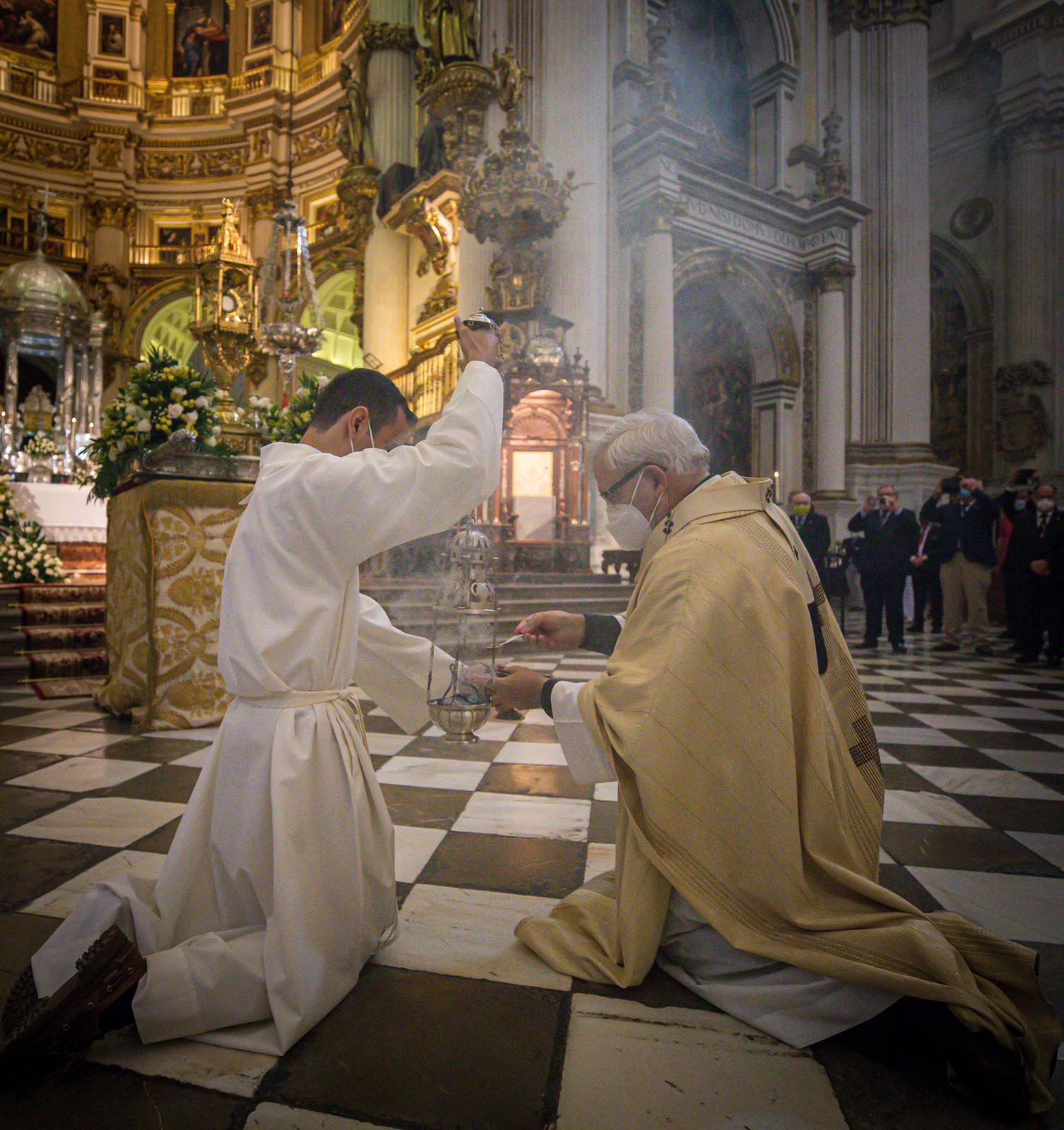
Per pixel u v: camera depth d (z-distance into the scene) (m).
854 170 16.50
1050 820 2.65
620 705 1.43
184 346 23.78
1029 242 16.38
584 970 1.58
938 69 17.77
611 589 9.35
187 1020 1.32
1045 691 5.49
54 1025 1.22
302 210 21.64
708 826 1.39
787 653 1.40
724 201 14.23
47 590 6.80
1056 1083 1.31
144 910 1.40
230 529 4.09
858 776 1.52
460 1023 1.42
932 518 8.61
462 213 11.01
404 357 15.19
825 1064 1.32
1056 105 16.20
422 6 12.25
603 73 11.86
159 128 22.48
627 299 13.05
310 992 1.35
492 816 2.61
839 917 1.37
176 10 22.73
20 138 21.50
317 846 1.39
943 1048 1.24
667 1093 1.23
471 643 1.79
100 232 21.94
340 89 20.31
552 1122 1.16
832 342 15.61
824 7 16.52
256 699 1.41
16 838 2.35
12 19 21.72
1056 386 16.22
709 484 1.57
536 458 10.87
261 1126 1.15
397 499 1.38
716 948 1.52
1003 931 1.83
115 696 4.18
